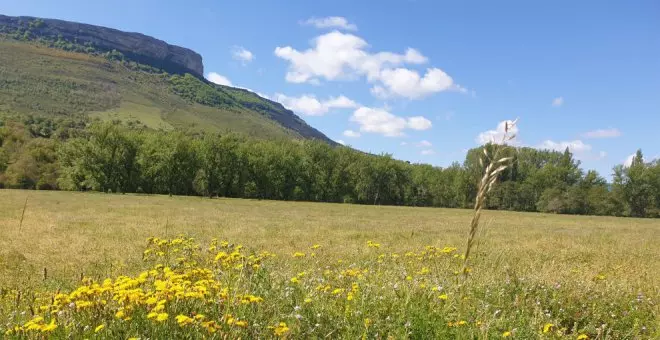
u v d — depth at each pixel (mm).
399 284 5574
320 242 17625
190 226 23766
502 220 46875
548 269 8508
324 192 94875
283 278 5973
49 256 12602
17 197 49156
